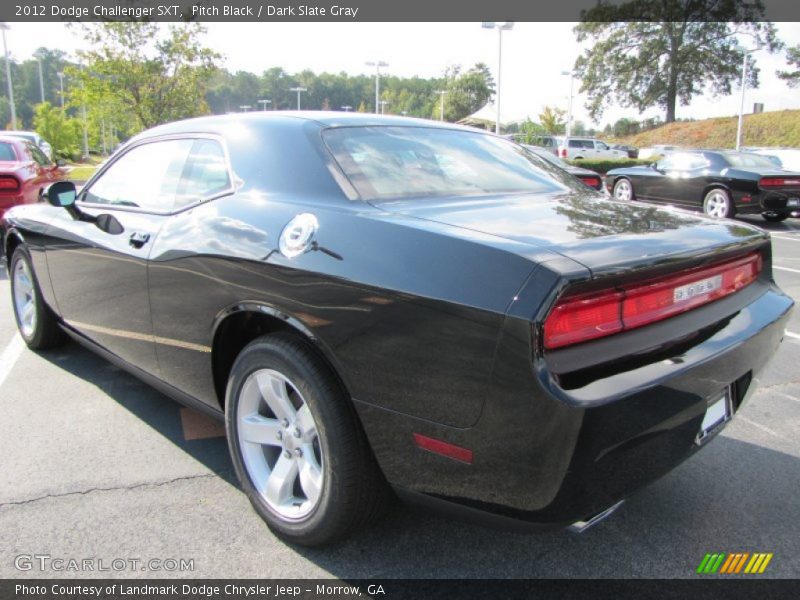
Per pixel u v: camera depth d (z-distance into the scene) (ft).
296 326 6.86
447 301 5.71
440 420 5.86
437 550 7.50
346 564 7.21
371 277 6.25
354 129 8.71
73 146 141.69
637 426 5.71
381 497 6.91
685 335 6.39
